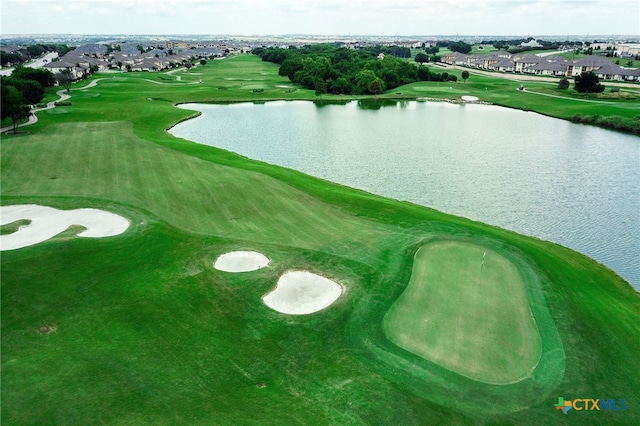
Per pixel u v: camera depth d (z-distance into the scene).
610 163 71.19
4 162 54.16
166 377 21.73
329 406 20.38
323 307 27.61
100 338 24.31
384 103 138.38
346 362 23.06
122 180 48.75
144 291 28.61
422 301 28.08
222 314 26.78
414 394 21.09
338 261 32.88
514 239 38.62
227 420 19.41
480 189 58.34
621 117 100.44
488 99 138.88
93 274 30.17
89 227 36.97
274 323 26.11
